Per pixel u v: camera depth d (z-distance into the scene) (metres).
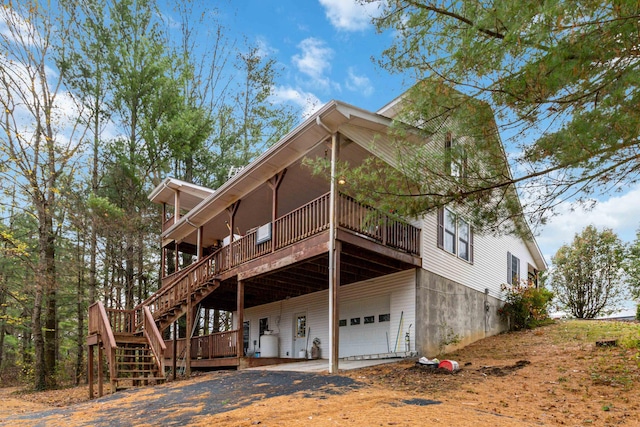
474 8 5.19
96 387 14.30
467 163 6.12
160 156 20.69
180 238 18.45
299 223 10.84
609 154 4.96
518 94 5.11
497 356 10.78
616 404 5.99
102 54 20.36
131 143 20.36
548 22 4.30
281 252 11.16
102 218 18.41
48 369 17.77
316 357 14.19
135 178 19.91
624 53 4.38
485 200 6.32
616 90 4.41
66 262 18.84
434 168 6.26
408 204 6.45
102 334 11.20
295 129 9.91
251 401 6.82
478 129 5.77
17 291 19.64
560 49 4.46
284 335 16.41
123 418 6.78
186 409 6.82
